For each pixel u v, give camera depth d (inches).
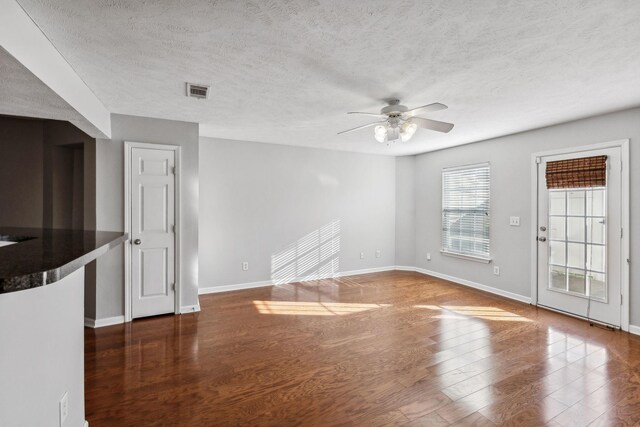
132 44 76.1
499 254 180.2
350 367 101.0
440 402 83.4
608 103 120.3
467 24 68.6
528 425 74.8
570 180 145.3
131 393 86.0
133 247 137.9
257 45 77.2
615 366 101.7
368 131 166.2
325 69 90.7
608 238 134.3
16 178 164.2
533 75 95.0
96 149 130.9
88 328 131.0
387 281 211.8
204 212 182.1
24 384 46.0
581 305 143.9
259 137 182.5
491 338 123.2
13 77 68.5
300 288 194.4
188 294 150.5
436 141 190.5
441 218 219.3
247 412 78.7
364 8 62.8
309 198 212.8
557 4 61.6
